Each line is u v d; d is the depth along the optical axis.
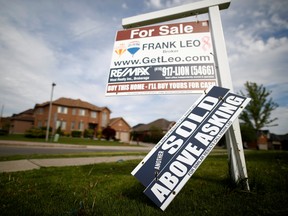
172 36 3.25
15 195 2.22
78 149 13.97
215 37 2.93
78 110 36.38
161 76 3.06
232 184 2.42
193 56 3.05
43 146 15.16
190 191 2.32
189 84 2.93
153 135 43.75
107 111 41.34
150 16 3.43
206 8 3.16
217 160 5.58
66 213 1.70
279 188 2.27
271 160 4.97
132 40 3.41
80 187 2.61
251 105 19.97
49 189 2.52
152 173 1.88
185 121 2.14
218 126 2.04
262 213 1.62
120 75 3.26
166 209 1.78
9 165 4.71
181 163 1.88
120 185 2.69
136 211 1.75
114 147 19.61
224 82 2.67
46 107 34.66
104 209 1.80
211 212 1.68
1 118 47.78
